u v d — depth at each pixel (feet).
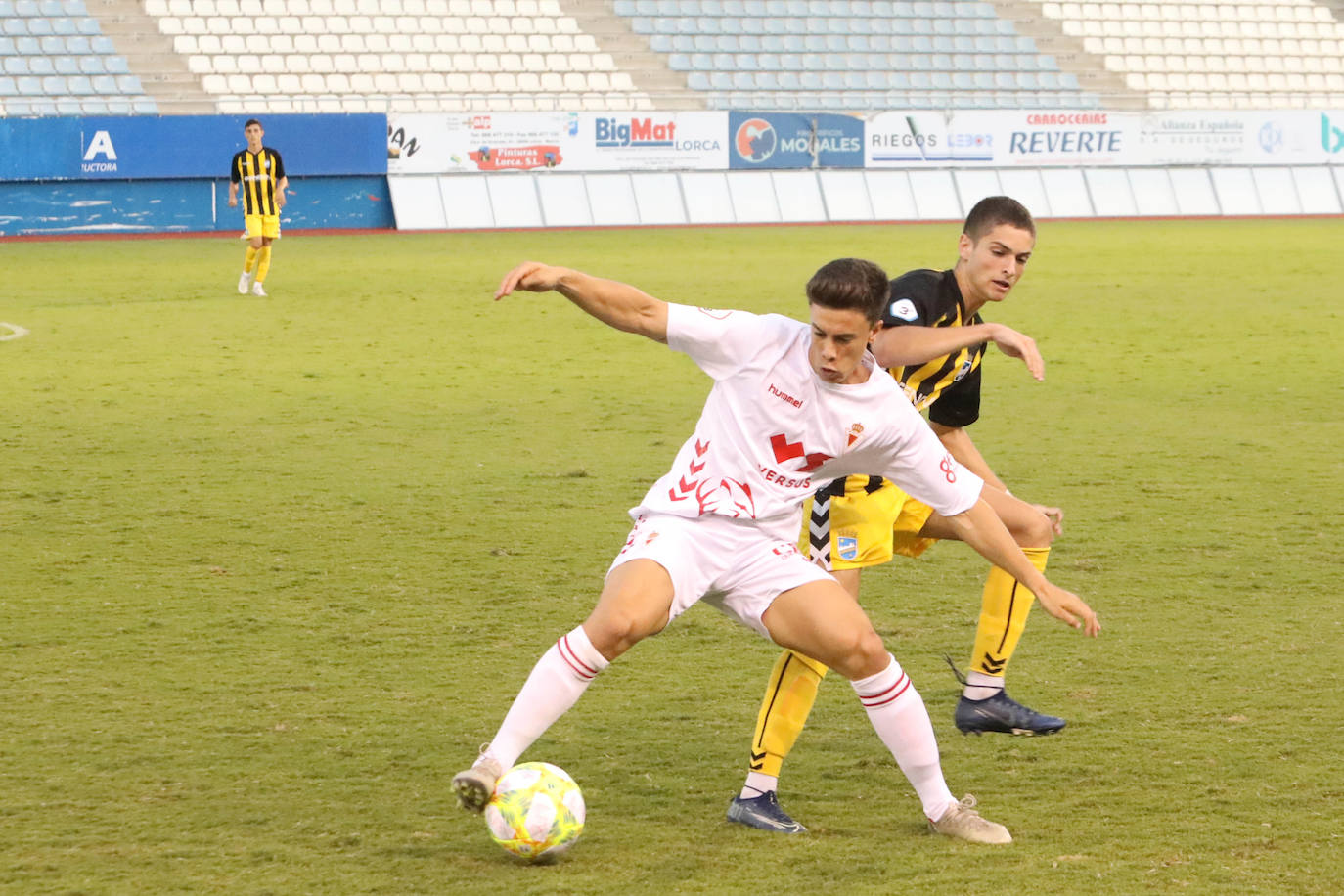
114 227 270.26
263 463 81.87
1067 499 74.02
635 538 34.94
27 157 259.39
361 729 42.29
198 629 51.98
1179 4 378.12
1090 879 32.04
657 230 287.07
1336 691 45.60
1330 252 236.63
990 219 40.16
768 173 311.88
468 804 33.12
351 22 320.50
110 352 126.41
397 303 166.40
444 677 47.06
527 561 61.77
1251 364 122.42
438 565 61.05
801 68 345.72
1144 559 62.54
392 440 88.79
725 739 41.91
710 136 306.76
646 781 38.68
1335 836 34.35
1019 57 359.25
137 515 69.31
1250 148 341.21
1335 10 392.06
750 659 49.60
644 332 34.32
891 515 41.60
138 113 283.79
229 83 303.48
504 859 33.45
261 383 110.63
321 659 48.75
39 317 150.51
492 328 146.51
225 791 37.42
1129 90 362.33
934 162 322.14
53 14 299.79
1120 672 47.88
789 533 35.45
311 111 300.40
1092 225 306.14
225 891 31.48
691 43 341.41
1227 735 41.83
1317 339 136.98
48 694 44.91
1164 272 204.44
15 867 32.63
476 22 328.08
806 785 38.68
